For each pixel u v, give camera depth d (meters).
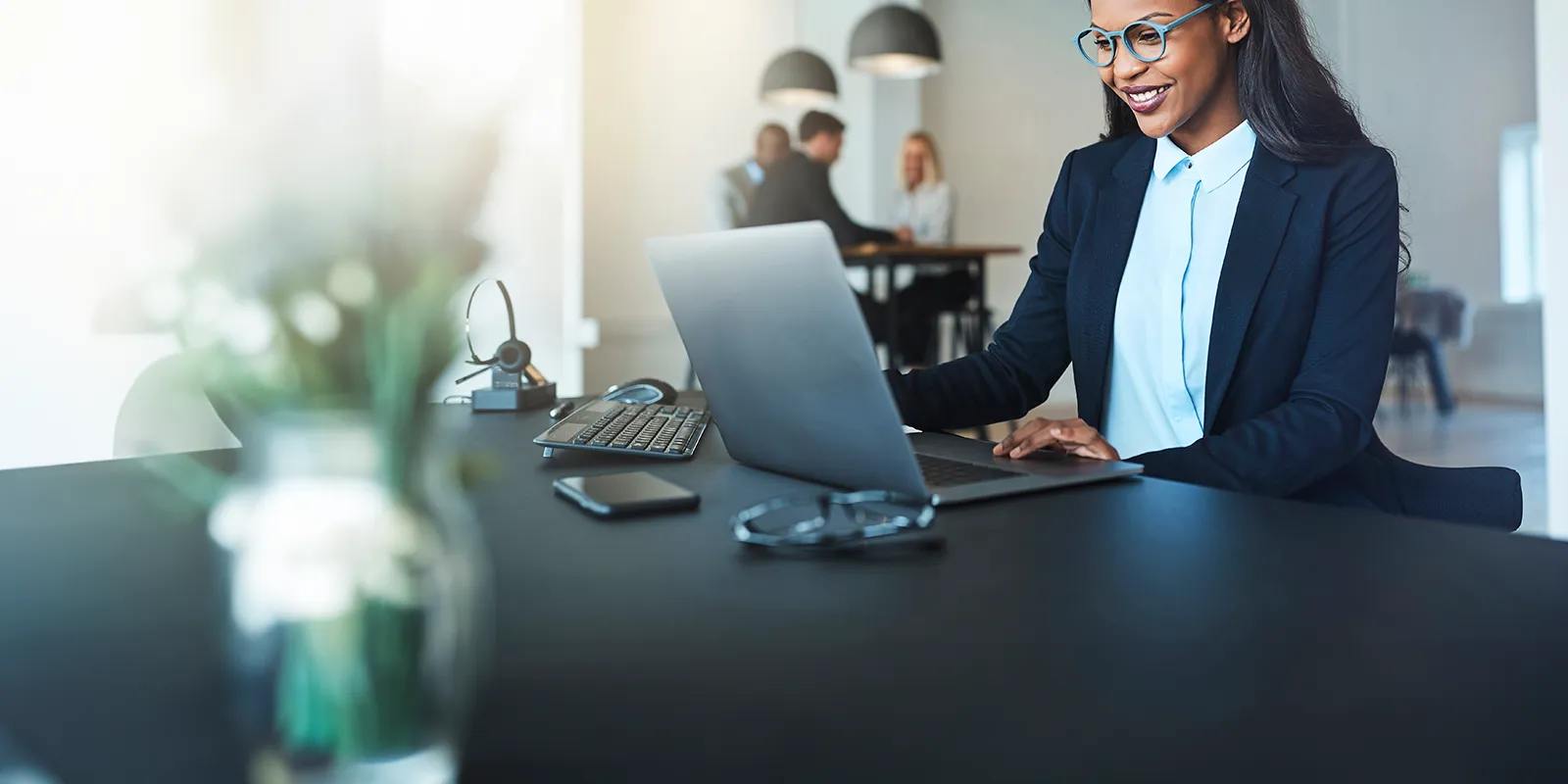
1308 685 0.40
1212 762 0.34
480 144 0.31
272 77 2.14
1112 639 0.46
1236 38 1.22
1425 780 0.32
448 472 0.33
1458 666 0.42
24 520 0.72
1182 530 0.67
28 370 2.71
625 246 5.67
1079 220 1.44
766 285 0.74
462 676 0.33
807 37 6.26
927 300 5.21
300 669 0.31
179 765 0.34
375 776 0.31
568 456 0.99
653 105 5.71
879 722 0.37
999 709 0.38
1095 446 0.92
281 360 0.29
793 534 0.64
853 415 0.73
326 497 0.30
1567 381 2.56
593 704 0.39
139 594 0.54
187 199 0.28
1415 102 7.66
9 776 0.33
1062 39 7.36
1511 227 7.32
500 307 1.74
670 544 0.65
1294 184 1.21
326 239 0.29
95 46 2.55
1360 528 0.67
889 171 6.68
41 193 2.65
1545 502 3.60
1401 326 6.69
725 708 0.39
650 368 5.76
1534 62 7.07
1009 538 0.65
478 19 3.50
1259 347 1.21
